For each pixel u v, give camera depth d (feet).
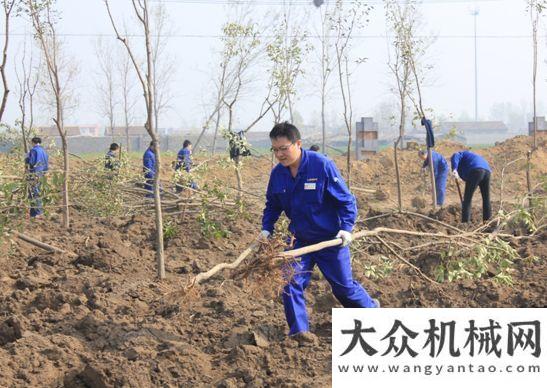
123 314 24.68
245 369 19.07
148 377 18.98
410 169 83.20
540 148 85.15
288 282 20.40
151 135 29.43
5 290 27.96
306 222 21.27
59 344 21.43
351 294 21.71
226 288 27.30
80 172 42.24
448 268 27.53
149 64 28.84
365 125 93.91
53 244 35.78
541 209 37.47
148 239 37.45
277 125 20.75
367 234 26.22
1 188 30.09
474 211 46.50
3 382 18.92
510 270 27.17
